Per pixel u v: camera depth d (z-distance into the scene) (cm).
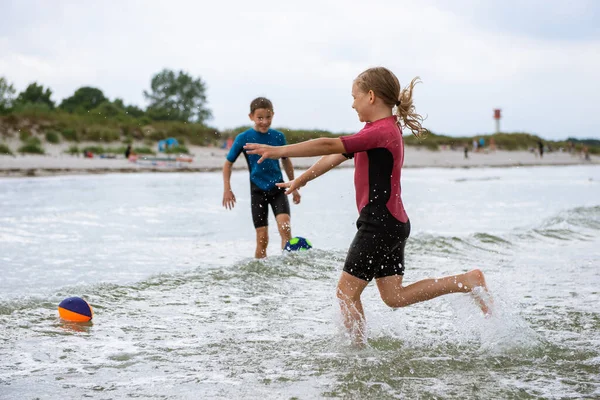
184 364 291
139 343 324
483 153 5572
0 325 354
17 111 3641
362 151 312
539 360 296
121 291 442
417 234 728
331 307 406
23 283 476
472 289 328
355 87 333
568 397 248
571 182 2169
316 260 563
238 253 638
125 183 1833
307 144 303
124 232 789
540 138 6562
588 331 346
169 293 440
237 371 281
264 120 604
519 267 553
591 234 784
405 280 496
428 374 277
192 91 5662
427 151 5306
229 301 420
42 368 284
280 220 604
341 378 271
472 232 788
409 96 333
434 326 357
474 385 262
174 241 717
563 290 455
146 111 5572
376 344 323
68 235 756
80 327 353
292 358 300
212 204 1179
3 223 862
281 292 450
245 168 2909
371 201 316
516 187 1844
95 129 3675
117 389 258
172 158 2955
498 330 329
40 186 1645
